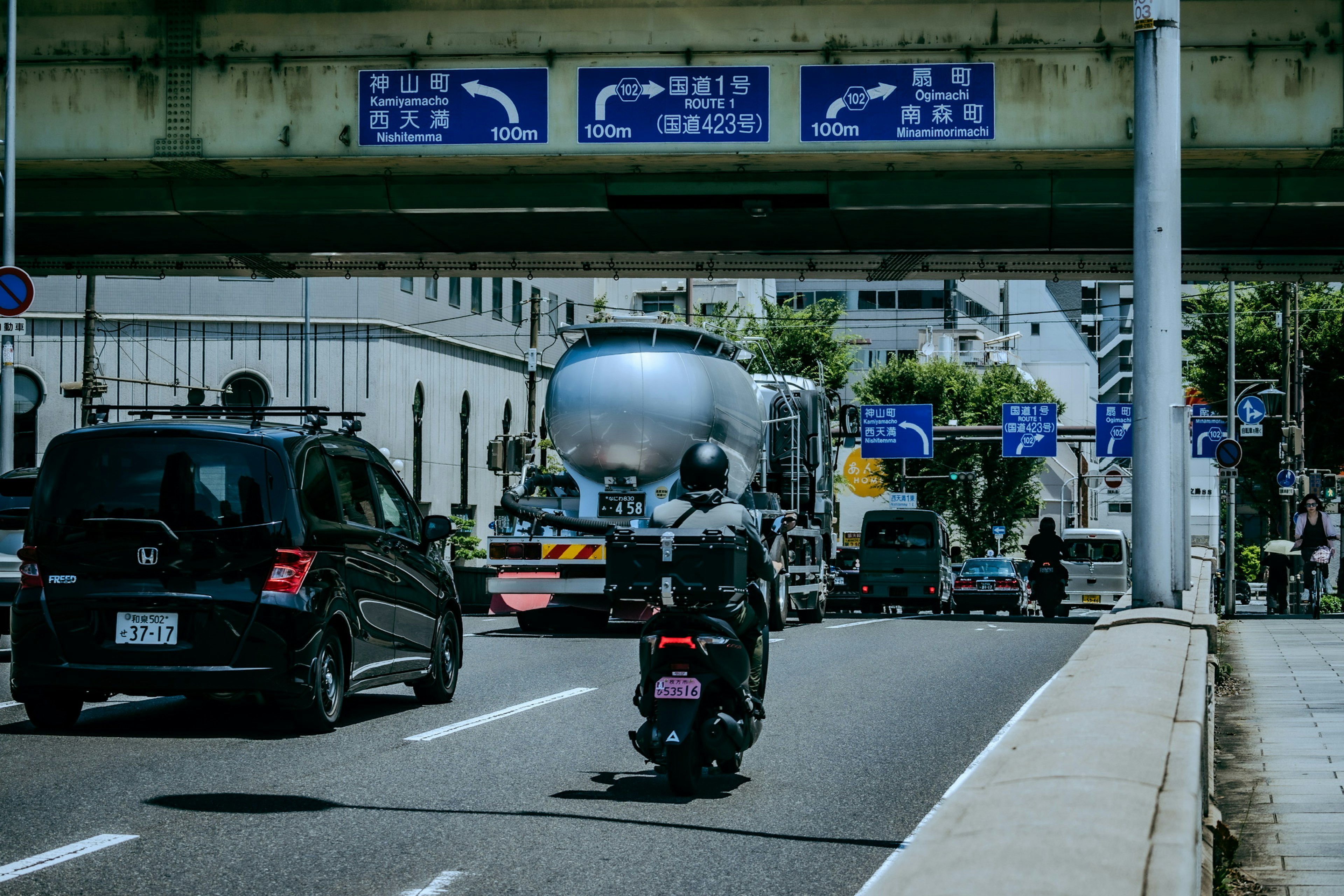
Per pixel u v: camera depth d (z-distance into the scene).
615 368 30.53
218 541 14.70
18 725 15.60
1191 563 17.20
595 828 10.30
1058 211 33.75
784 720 16.56
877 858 9.43
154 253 40.47
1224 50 31.16
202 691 14.53
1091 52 31.27
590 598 31.27
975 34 31.47
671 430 30.34
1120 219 34.34
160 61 33.22
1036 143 31.36
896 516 62.62
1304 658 23.75
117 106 33.38
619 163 32.91
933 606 63.03
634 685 19.91
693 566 11.40
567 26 32.19
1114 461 89.62
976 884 3.91
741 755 12.32
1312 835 9.88
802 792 11.90
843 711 17.44
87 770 12.51
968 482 105.38
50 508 15.01
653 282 111.94
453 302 81.62
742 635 12.30
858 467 101.44
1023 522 108.12
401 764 13.07
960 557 106.00
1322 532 37.84
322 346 71.12
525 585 30.81
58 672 14.70
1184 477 16.11
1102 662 9.32
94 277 59.28
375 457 17.39
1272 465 75.00
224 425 15.23
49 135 33.50
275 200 34.94
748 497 33.81
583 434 30.55
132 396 69.69
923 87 31.56
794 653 26.34
